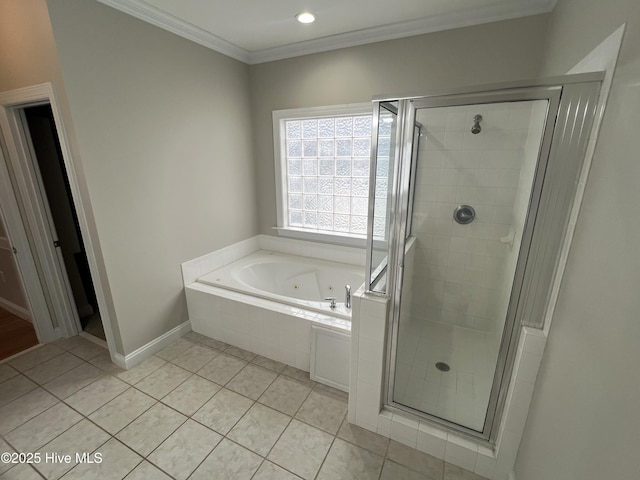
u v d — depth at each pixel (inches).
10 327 111.8
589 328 34.6
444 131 91.7
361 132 111.3
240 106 119.0
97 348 100.3
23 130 88.5
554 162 44.2
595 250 35.6
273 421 72.7
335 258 125.5
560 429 39.1
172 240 99.7
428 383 79.9
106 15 74.3
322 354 83.6
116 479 59.4
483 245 97.6
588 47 49.2
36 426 71.0
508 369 55.6
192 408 76.4
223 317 100.8
